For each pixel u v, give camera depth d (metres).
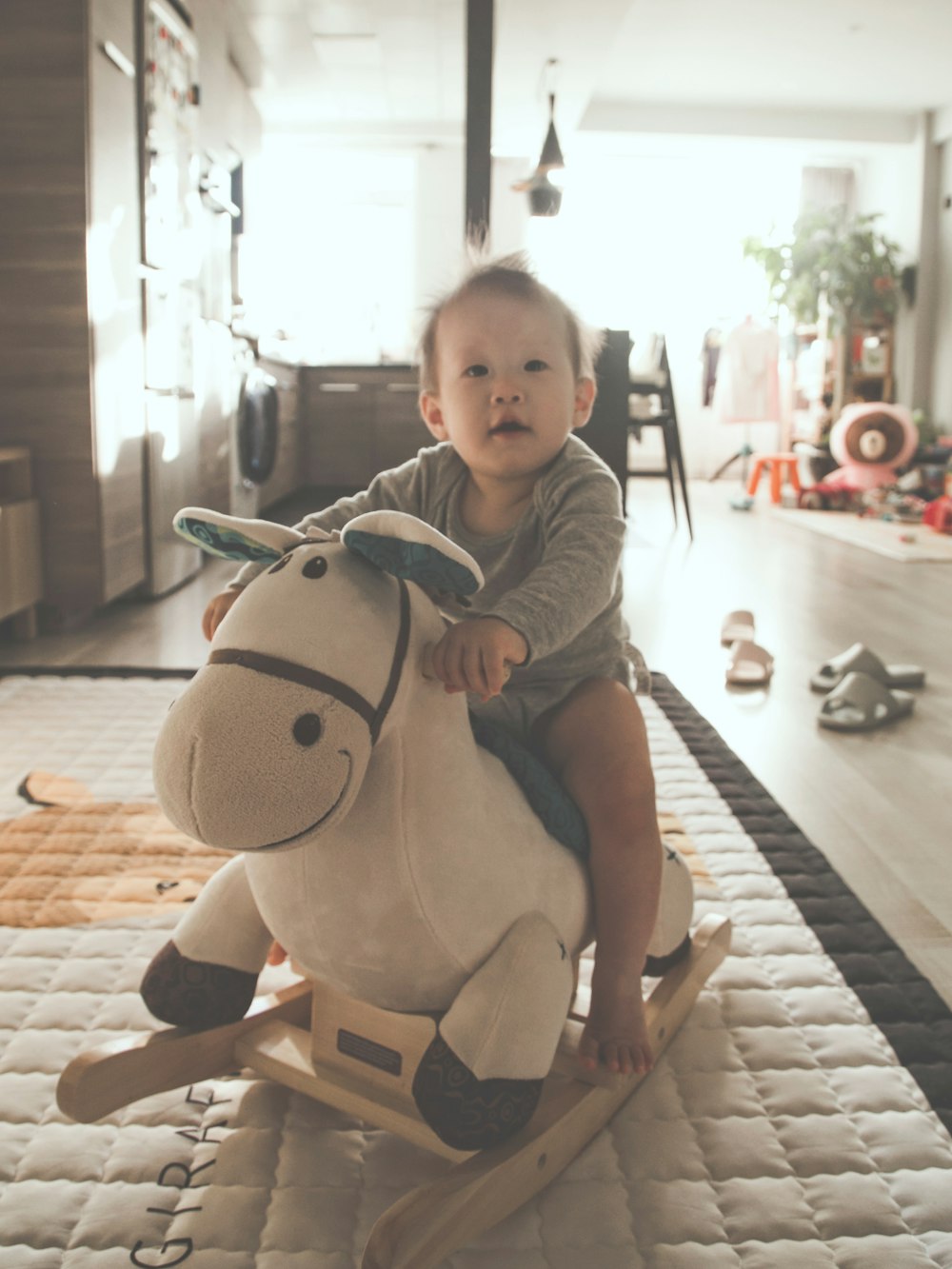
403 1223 0.60
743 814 1.38
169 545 2.87
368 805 0.63
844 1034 0.90
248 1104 0.79
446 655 0.63
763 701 1.98
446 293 0.84
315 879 0.65
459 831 0.65
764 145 6.74
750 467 7.40
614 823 0.77
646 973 0.92
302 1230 0.67
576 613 0.69
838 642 2.48
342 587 0.61
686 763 1.56
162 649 2.24
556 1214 0.69
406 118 6.07
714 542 4.21
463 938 0.66
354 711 0.58
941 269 6.60
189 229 3.05
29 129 2.24
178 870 1.17
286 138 6.25
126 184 2.49
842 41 5.40
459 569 0.60
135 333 2.60
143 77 2.56
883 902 1.16
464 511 0.87
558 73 5.28
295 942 0.68
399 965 0.66
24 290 2.29
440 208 6.49
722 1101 0.81
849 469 5.60
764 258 6.48
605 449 3.68
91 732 1.65
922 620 2.75
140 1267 0.63
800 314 6.39
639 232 7.21
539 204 4.13
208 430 3.32
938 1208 0.70
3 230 2.27
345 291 6.56
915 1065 0.86
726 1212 0.70
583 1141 0.75
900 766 1.62
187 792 0.56
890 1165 0.74
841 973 0.99
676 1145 0.76
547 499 0.81
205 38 3.26
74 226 2.27
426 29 4.50
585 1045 0.75
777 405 6.30
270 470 4.19
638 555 3.77
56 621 2.42
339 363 5.42
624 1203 0.70
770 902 1.13
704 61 5.72
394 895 0.64
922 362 6.72
